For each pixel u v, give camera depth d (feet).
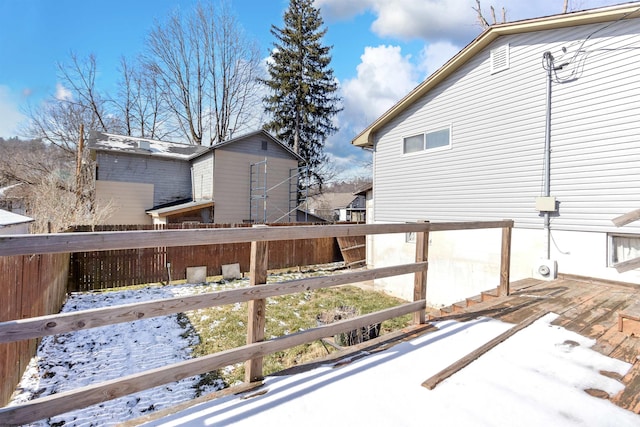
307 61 72.18
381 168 29.12
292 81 71.20
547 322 9.91
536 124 18.40
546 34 18.10
